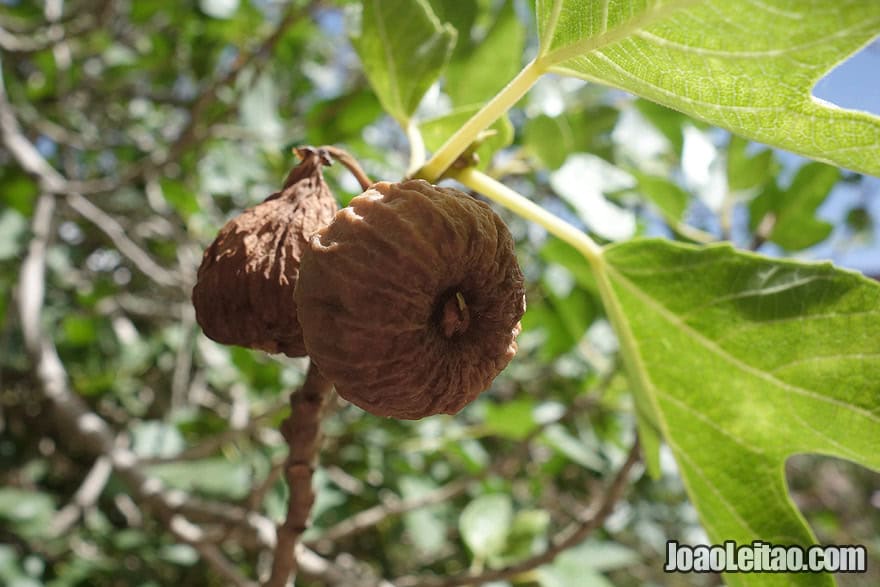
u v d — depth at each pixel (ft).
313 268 4.05
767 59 3.58
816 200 10.09
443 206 4.13
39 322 11.90
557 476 18.80
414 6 6.18
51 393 10.93
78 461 18.67
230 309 4.78
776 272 5.21
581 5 4.12
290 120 19.48
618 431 15.61
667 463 15.51
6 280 18.19
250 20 17.04
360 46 6.44
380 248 3.99
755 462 5.63
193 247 16.97
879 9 3.15
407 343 4.02
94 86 19.65
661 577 27.12
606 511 8.00
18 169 17.89
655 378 5.95
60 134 16.40
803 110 3.77
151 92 20.15
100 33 18.13
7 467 17.62
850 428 5.08
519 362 17.97
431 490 14.51
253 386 15.90
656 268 5.58
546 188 15.24
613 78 4.33
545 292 15.14
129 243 14.55
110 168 21.52
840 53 3.41
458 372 4.30
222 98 16.34
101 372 18.86
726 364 5.54
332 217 4.97
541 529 10.91
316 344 4.06
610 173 11.64
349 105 13.20
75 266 20.62
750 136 4.14
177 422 14.16
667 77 4.02
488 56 8.02
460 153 4.90
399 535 16.11
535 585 10.62
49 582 13.10
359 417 15.53
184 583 16.29
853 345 4.97
